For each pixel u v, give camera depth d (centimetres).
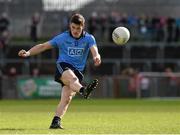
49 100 9744
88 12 12231
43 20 12062
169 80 10388
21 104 8419
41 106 7769
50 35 11938
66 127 3784
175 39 11606
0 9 12294
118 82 10306
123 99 10100
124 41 3591
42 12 12206
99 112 6119
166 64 11494
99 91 10269
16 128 3741
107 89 10275
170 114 5662
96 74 11138
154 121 4556
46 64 11206
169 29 11594
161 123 4297
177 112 6097
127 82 10331
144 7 12400
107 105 8012
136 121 4562
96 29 11462
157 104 8350
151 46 11588
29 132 3278
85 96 3375
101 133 3209
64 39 3581
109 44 11494
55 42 3591
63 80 3541
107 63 11262
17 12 12281
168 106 7712
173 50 11594
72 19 3541
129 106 7706
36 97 10144
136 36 11594
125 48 11519
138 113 5881
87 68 11088
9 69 11156
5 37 11325
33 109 6919
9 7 12300
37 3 12319
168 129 3606
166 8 12400
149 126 3928
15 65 11231
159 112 6081
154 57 11550
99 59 3553
